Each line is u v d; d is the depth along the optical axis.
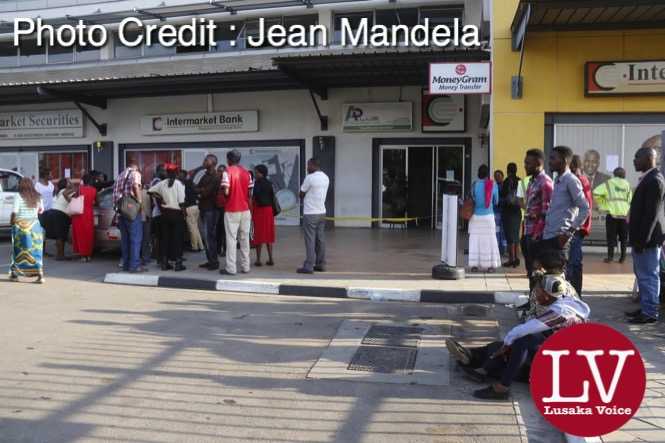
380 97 18.89
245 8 19.61
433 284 9.38
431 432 4.40
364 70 16.42
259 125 20.00
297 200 19.78
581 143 12.35
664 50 11.88
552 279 5.14
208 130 20.41
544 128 12.32
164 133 20.88
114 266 11.74
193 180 13.71
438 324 7.45
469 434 4.36
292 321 7.56
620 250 12.22
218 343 6.55
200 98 20.50
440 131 18.44
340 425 4.51
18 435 4.29
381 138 18.95
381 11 19.16
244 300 8.85
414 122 18.70
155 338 6.72
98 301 8.65
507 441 4.25
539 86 12.23
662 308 7.88
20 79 21.91
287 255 12.73
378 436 4.33
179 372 5.62
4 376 5.47
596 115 12.27
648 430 4.25
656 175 6.96
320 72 16.73
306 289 9.21
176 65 20.34
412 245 14.52
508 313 8.04
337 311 8.14
